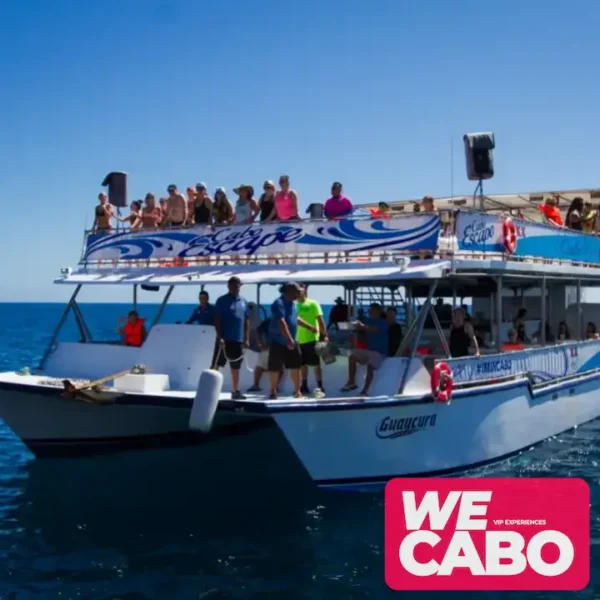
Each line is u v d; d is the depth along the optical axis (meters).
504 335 14.87
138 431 12.55
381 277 10.06
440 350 13.27
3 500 10.67
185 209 13.52
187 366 11.02
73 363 12.46
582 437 14.21
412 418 10.23
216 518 9.84
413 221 10.48
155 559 8.55
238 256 11.95
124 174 14.30
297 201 11.97
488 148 11.32
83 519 9.87
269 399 9.55
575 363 14.88
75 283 13.09
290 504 10.29
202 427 9.23
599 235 15.74
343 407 9.42
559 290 17.39
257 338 11.74
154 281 11.90
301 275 10.68
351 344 13.48
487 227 11.17
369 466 9.96
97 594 7.70
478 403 11.33
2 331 67.50
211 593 7.70
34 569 8.30
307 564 8.38
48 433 12.24
